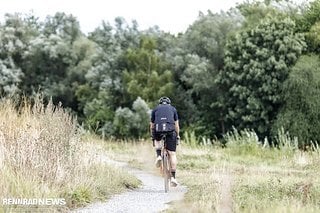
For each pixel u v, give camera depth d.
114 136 61.09
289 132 54.66
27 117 16.00
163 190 17.02
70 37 78.88
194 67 63.59
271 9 66.94
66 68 74.00
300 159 28.53
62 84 72.44
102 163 18.41
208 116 64.88
